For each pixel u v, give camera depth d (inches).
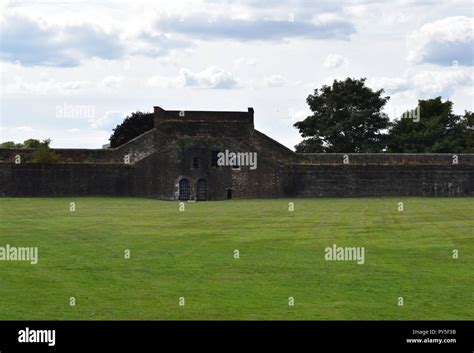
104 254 1424.7
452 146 5073.8
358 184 3895.2
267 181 3801.7
